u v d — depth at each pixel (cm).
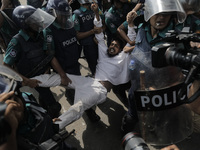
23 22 191
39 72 223
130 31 238
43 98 246
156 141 127
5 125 72
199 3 174
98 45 262
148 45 139
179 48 98
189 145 220
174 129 123
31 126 116
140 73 119
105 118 282
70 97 299
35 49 206
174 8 129
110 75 238
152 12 133
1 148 73
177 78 115
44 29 215
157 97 117
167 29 144
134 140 95
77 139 259
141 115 126
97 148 246
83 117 287
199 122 130
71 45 240
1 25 247
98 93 217
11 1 296
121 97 298
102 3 402
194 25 180
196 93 91
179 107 120
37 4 369
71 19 229
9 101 87
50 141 119
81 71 379
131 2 277
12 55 198
